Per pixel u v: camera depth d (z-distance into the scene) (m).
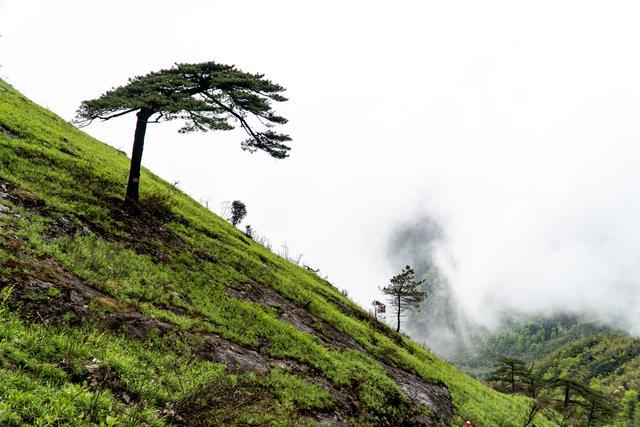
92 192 22.94
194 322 15.30
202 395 9.77
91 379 8.88
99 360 9.61
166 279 17.81
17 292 10.47
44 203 18.16
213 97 22.47
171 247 22.61
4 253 11.98
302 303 28.50
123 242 19.36
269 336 18.58
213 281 21.42
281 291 28.20
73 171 24.53
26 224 15.13
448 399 27.45
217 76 21.66
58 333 9.91
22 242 13.59
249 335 17.53
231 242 33.84
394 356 29.44
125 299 13.84
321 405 15.01
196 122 21.64
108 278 14.81
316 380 17.09
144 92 20.97
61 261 13.88
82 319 11.04
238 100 22.08
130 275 16.23
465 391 32.31
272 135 23.47
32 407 6.81
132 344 11.39
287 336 19.66
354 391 18.42
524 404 43.28
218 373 12.38
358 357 23.50
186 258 22.09
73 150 29.44
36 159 23.09
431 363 39.03
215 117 21.77
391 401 19.81
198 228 30.67
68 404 7.38
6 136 24.22
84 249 15.91
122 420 7.97
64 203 19.30
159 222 25.25
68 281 12.69
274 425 11.37
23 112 31.44
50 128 31.81
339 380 18.23
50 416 6.75
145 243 20.84
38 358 8.55
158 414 8.91
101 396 8.23
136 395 9.30
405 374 26.94
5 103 30.78
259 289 25.42
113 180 27.22
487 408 30.45
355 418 16.22
